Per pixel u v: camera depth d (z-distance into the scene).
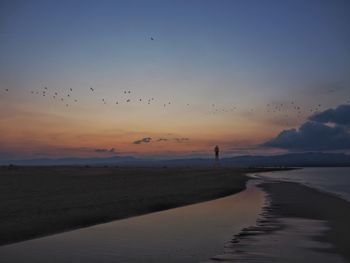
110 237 20.22
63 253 16.70
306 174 145.25
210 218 26.86
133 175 105.94
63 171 126.75
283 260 15.34
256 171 189.00
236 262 15.13
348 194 47.38
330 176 121.31
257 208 32.56
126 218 26.92
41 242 18.98
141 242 18.81
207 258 15.78
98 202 35.41
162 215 28.52
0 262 15.40
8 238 19.83
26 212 28.30
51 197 41.69
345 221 24.97
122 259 15.79
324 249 17.09
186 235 20.69
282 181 84.38
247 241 18.94
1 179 79.31
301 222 24.66
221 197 43.22
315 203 36.09
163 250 17.22
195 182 73.56
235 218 26.83
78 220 25.39
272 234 20.69
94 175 103.31
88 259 15.80
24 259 15.84
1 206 32.78
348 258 15.57
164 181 77.12
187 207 33.69
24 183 68.56
